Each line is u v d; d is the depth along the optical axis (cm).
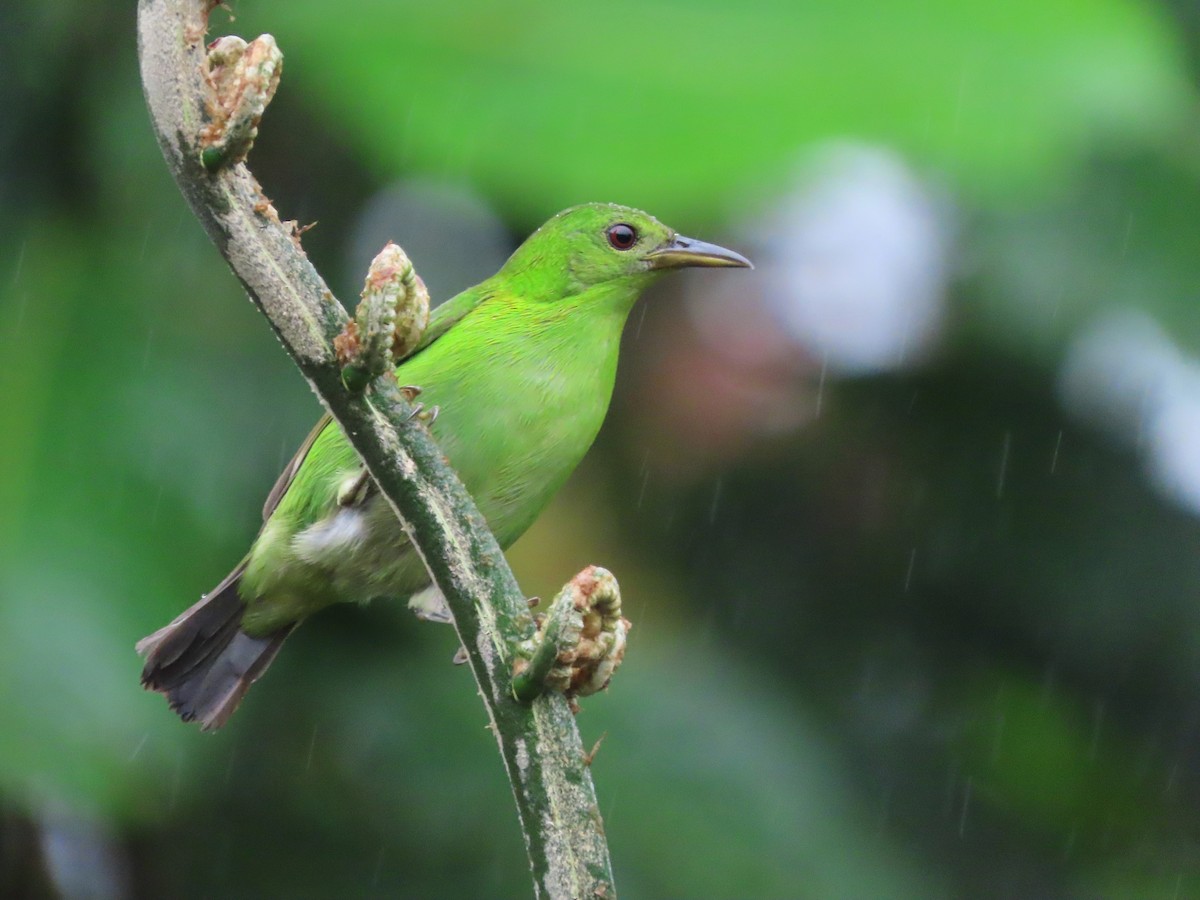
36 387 648
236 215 474
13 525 620
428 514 470
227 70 471
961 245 780
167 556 642
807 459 962
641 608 940
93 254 686
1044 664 964
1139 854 1014
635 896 791
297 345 471
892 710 956
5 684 591
